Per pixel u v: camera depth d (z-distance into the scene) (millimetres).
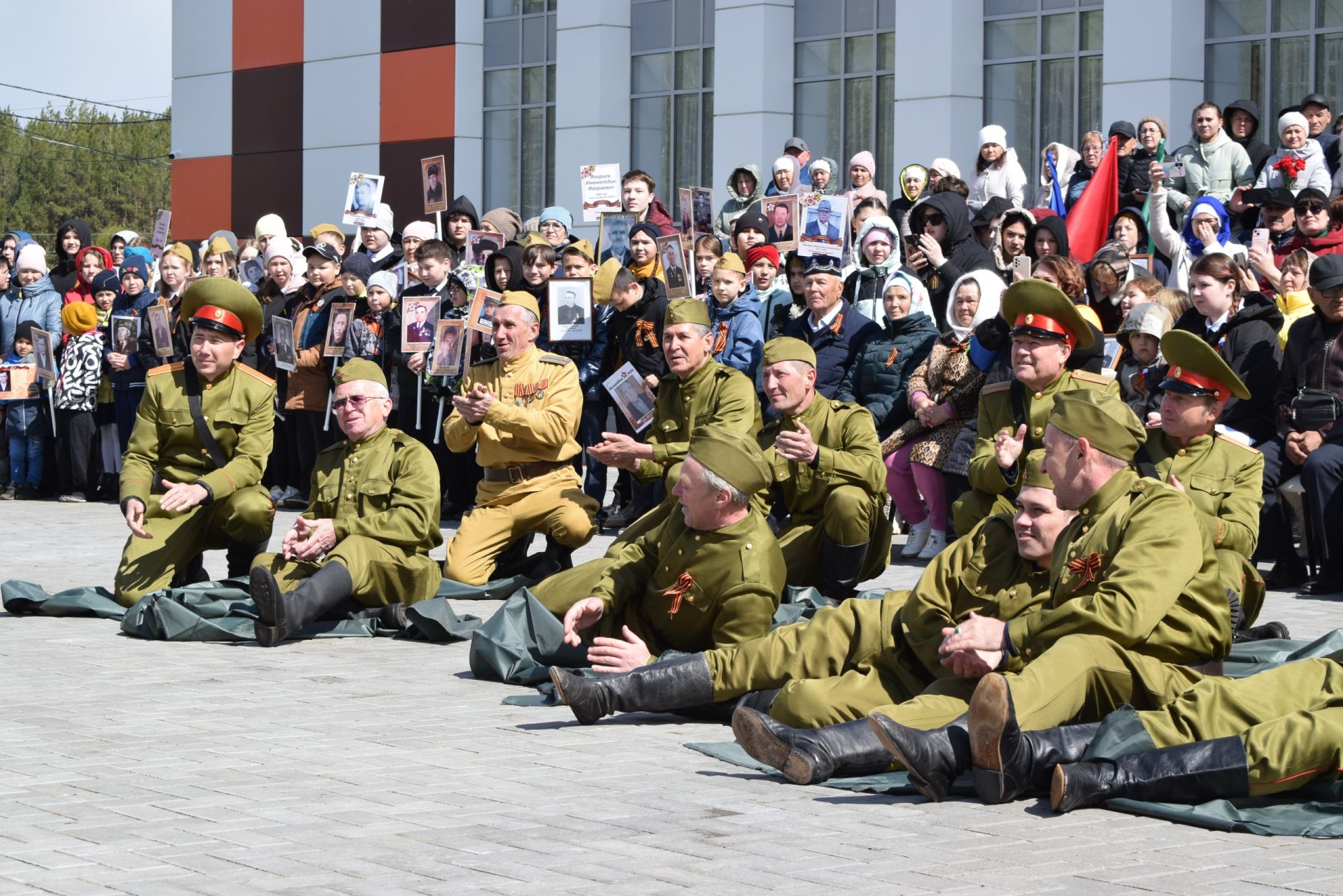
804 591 9320
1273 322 11281
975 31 22859
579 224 27781
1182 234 13961
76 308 17484
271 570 9648
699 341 9789
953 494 12109
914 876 4848
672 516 7617
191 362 10383
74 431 17531
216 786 5941
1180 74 20516
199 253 24859
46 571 12156
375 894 4648
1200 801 5641
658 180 27469
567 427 11164
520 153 29469
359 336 15469
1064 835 5320
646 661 7184
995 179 16500
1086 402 6219
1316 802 5719
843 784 5977
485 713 7348
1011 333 8891
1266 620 9930
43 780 6027
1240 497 8391
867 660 6664
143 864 4953
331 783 6008
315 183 31828
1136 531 6066
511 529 11219
